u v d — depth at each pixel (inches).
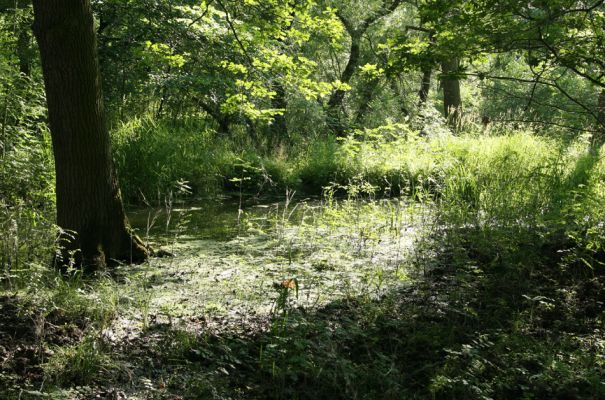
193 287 253.1
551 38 243.4
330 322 210.2
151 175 535.8
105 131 282.8
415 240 323.9
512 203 360.8
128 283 255.9
